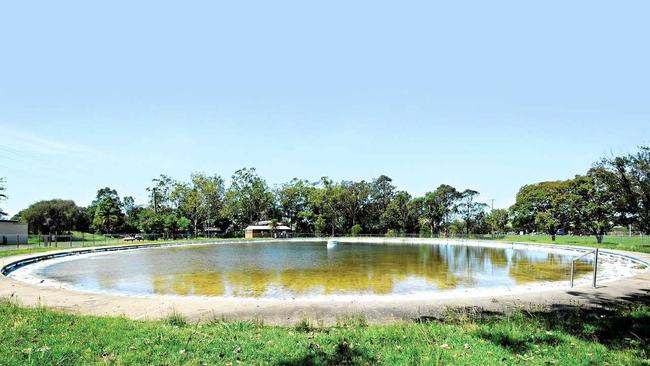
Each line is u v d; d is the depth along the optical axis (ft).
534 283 64.75
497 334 25.09
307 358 20.62
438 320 34.09
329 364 19.81
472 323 29.07
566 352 21.70
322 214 302.66
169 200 285.43
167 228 241.55
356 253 138.00
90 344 22.09
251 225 298.56
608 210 146.10
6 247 136.77
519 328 26.76
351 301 43.37
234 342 23.54
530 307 38.68
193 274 77.82
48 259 102.73
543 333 25.48
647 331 26.13
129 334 24.72
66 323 27.35
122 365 19.11
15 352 20.27
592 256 116.26
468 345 22.88
